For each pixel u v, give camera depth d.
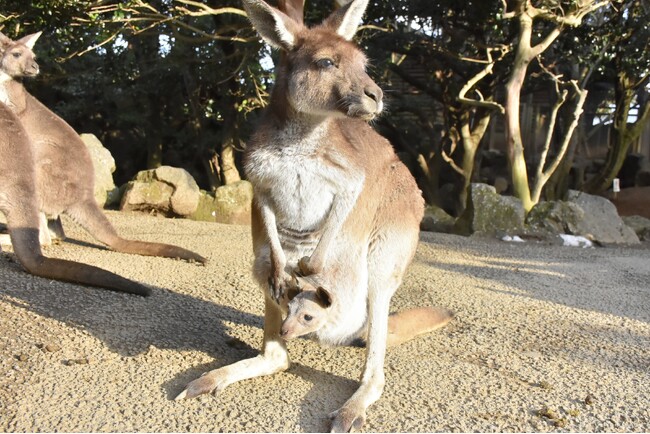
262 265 1.29
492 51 4.95
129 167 6.87
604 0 4.43
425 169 6.50
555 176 5.79
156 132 6.30
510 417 1.21
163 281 1.97
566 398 1.30
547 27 4.78
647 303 2.07
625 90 5.68
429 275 2.31
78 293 1.75
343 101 1.15
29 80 5.45
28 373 1.27
